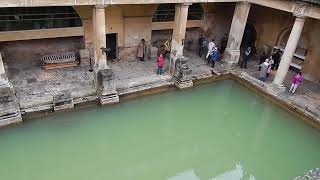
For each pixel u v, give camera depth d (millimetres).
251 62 20000
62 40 16641
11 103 12305
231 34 18219
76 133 12977
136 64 17672
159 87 16156
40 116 13109
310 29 17578
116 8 16391
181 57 16141
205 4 19547
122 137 13500
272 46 20016
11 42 15391
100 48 13617
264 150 13523
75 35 16156
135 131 13906
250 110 16062
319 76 17672
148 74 16656
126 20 17094
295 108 15281
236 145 13906
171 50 16453
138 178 11594
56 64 16094
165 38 19891
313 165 12461
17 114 12508
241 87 17672
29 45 15828
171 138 13945
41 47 16156
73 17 15828
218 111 15922
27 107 13086
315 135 14062
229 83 18000
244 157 13172
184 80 16250
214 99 16672
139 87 15625
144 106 15117
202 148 13586
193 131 14531
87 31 16328
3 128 12328
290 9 14891
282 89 16266
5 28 14555
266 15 19766
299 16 14516
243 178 11914
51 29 15453
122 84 15352
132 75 16359
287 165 12602
